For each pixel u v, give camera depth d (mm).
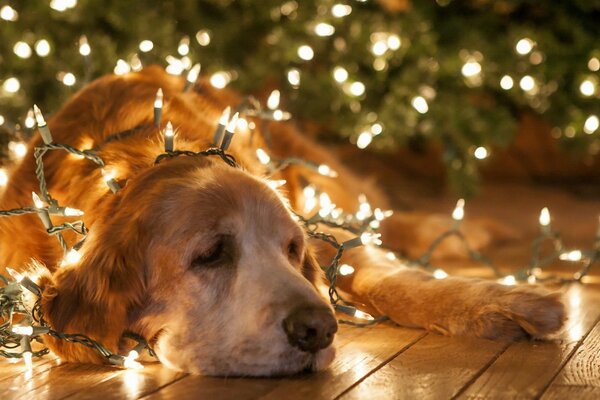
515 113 2512
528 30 2145
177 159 1068
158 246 1010
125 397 935
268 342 965
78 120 1250
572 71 2209
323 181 1698
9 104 1836
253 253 1005
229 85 2109
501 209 2504
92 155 1120
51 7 1890
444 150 2291
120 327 1021
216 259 1007
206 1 2117
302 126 2439
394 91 2125
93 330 1019
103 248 1021
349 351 1078
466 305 1129
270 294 973
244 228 1010
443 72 2139
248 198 1022
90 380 1002
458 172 2215
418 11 2145
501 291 1124
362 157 3119
